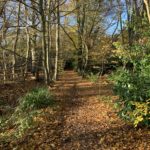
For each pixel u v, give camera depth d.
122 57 12.96
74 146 8.79
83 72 37.00
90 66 37.59
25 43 37.12
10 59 28.77
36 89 17.28
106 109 13.38
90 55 36.03
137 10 21.84
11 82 23.50
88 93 20.19
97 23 39.34
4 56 24.16
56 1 26.58
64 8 35.50
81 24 38.78
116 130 9.84
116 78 10.77
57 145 8.94
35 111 12.50
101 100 16.09
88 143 8.96
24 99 14.49
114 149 8.30
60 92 20.97
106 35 31.91
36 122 11.26
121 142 8.77
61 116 12.70
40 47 33.62
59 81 32.03
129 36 19.53
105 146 8.59
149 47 11.41
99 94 18.80
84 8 35.91
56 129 10.55
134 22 13.04
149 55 10.55
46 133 10.02
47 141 9.29
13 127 10.85
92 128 10.45
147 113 9.14
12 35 30.62
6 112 13.92
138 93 9.51
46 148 8.74
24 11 28.50
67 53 44.94
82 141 9.16
